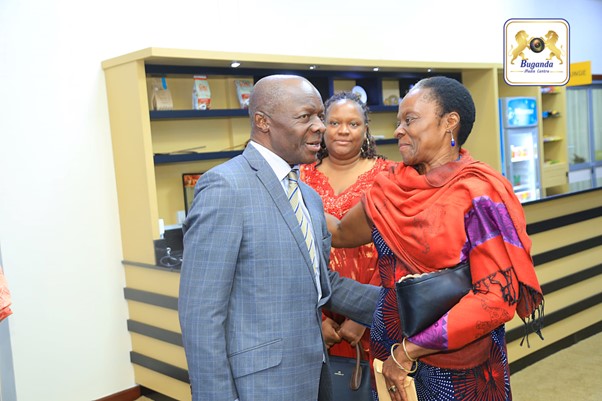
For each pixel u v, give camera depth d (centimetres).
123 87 372
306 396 163
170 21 429
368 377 214
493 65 591
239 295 158
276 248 158
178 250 392
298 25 518
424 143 160
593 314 431
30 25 359
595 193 426
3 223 350
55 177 369
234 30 471
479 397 156
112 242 392
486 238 148
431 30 641
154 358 381
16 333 356
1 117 349
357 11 566
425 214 156
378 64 484
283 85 163
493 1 717
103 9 390
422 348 152
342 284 199
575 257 411
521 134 651
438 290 151
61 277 371
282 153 165
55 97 369
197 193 159
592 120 872
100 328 387
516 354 377
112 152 391
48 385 368
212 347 150
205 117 426
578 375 371
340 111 248
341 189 254
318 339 167
